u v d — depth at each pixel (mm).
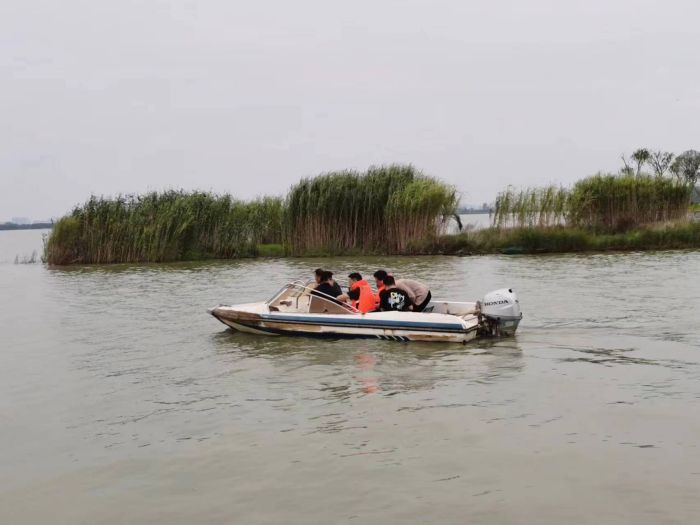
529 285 19547
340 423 8047
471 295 18000
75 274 27234
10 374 10977
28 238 112562
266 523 5652
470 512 5711
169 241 32375
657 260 25703
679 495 5918
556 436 7402
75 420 8578
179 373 10750
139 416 8641
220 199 33781
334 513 5781
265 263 29703
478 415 8164
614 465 6590
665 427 7586
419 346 12141
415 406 8594
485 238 32125
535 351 11477
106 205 32500
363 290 13547
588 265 24734
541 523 5496
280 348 12328
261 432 7844
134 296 20016
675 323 13391
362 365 10852
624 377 9695
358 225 32938
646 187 33969
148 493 6352
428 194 31781
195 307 17578
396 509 5809
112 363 11578
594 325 13438
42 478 6801
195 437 7777
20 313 17391
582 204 33375
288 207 33250
